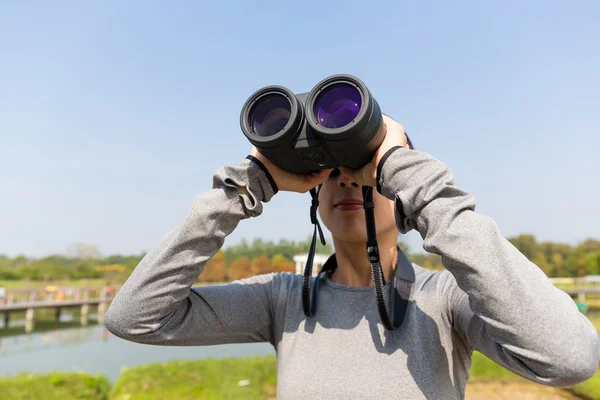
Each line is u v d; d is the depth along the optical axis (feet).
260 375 23.93
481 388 22.35
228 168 4.35
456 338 4.24
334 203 4.77
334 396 3.93
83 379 22.76
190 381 23.03
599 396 20.29
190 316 4.52
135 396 21.52
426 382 3.88
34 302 69.92
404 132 4.57
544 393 21.79
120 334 4.25
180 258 4.16
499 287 3.30
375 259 4.17
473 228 3.52
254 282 5.13
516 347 3.28
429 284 4.53
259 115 4.50
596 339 3.42
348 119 4.15
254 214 4.45
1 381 21.44
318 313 4.54
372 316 4.34
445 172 3.80
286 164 4.45
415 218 3.87
